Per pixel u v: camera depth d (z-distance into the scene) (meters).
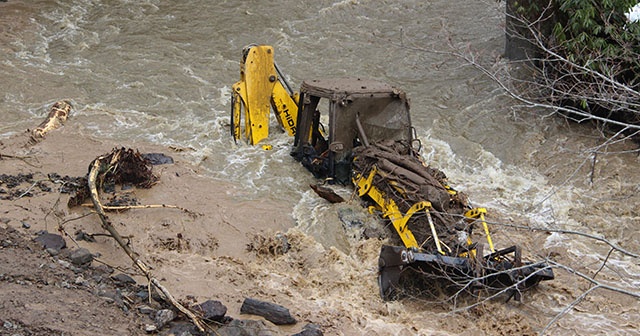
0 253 8.28
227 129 14.03
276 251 10.09
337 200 11.05
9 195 10.38
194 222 10.59
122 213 10.53
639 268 10.13
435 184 9.84
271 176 12.27
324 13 20.67
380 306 8.80
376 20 20.38
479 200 11.95
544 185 12.49
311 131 12.84
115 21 19.92
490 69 16.28
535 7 15.23
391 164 10.43
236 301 8.41
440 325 8.55
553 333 8.52
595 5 13.40
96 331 7.04
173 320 7.66
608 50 12.77
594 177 12.55
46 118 13.87
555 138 13.89
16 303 7.18
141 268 8.45
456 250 9.02
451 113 14.99
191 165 12.55
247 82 13.23
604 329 8.63
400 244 10.11
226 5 21.22
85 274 8.35
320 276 9.47
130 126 14.12
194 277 8.90
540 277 9.13
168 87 16.00
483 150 13.59
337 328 8.10
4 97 15.11
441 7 21.20
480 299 8.94
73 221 9.83
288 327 7.96
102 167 11.17
